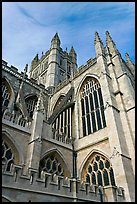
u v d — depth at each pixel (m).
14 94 34.31
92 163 24.77
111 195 17.08
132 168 20.28
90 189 17.80
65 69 66.12
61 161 25.22
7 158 20.28
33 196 13.62
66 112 34.59
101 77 30.03
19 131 22.34
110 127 23.45
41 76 64.12
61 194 15.41
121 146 21.05
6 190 12.44
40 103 27.12
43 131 24.83
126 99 26.50
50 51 68.06
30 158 20.23
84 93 34.44
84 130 29.59
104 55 34.16
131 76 37.25
